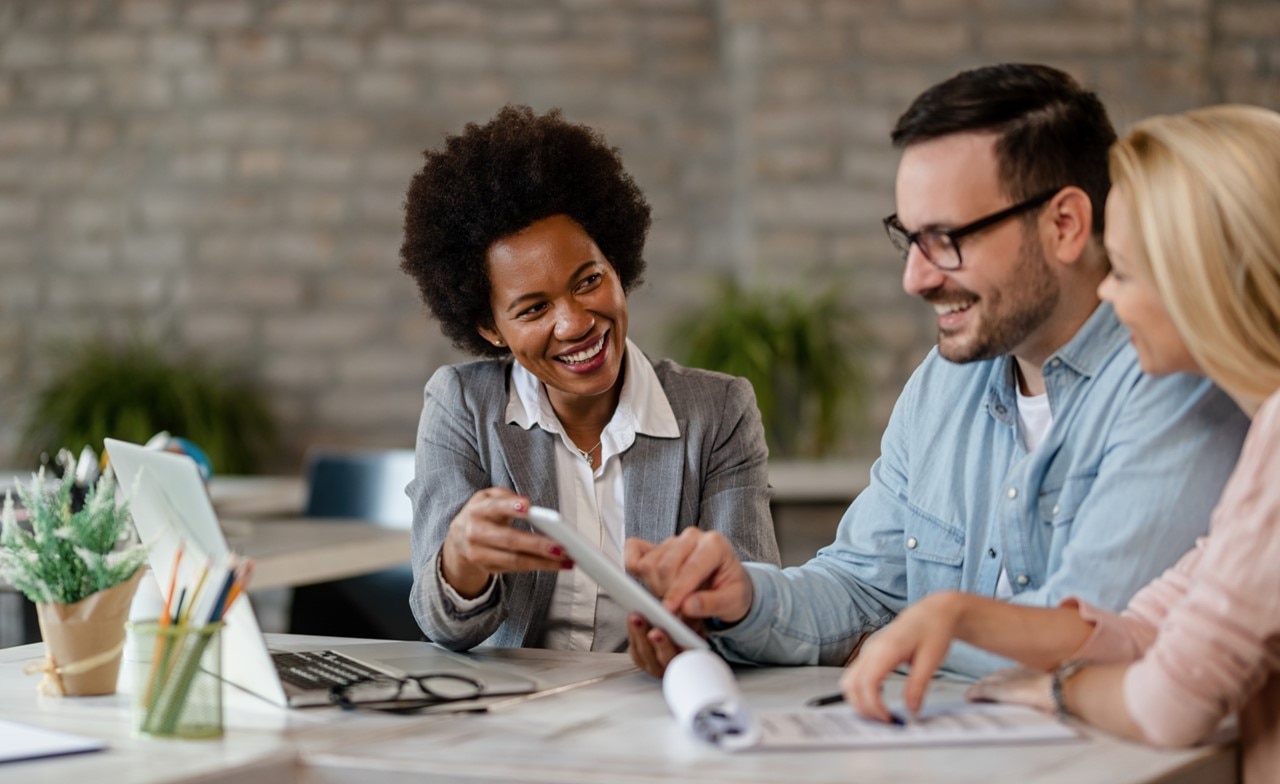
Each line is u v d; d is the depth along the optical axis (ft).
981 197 4.62
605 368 5.86
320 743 4.03
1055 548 4.90
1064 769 3.60
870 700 4.04
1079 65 16.15
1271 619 3.74
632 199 6.24
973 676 4.64
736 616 4.93
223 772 3.76
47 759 3.94
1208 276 4.00
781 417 14.97
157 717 4.14
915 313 16.21
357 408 17.51
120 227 17.70
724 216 17.33
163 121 17.67
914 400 5.58
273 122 17.53
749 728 3.84
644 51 17.33
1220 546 3.85
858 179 16.26
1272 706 3.90
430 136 17.47
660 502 6.02
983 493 5.24
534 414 6.12
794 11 16.22
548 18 17.35
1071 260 4.69
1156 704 3.81
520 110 6.15
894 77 16.22
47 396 16.48
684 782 3.52
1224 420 4.56
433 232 5.98
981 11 16.17
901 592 5.52
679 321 16.35
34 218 17.75
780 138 16.29
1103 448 4.83
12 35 17.75
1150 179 4.12
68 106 17.75
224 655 4.69
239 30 17.57
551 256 5.79
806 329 14.93
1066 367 4.91
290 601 9.68
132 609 4.97
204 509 4.34
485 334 6.26
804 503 12.84
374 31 17.48
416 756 3.85
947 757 3.73
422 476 6.09
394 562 8.96
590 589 6.05
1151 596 4.35
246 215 17.57
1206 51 16.31
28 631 7.52
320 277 17.54
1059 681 4.11
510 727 4.16
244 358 17.57
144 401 16.22
